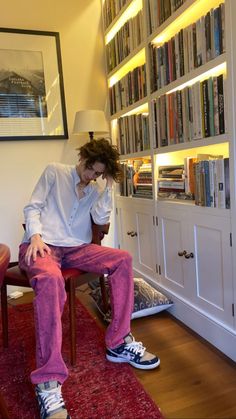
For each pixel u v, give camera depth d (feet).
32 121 9.03
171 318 6.89
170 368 5.19
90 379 5.00
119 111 9.02
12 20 8.73
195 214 5.96
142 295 6.97
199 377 4.93
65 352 5.77
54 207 5.93
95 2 9.53
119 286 5.41
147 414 4.23
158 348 5.77
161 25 6.51
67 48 9.32
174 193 6.83
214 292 5.67
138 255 8.63
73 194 5.93
